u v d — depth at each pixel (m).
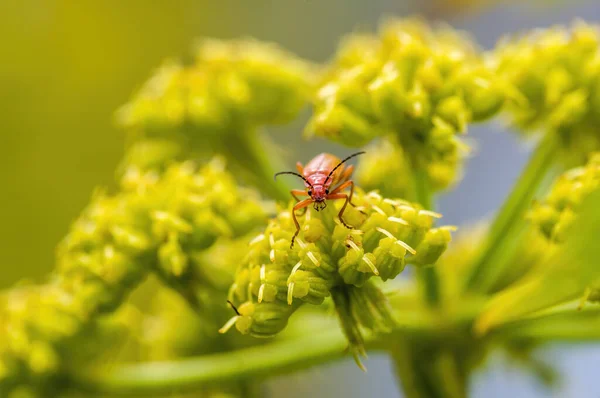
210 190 0.16
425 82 0.16
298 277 0.14
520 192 0.16
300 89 0.18
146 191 0.16
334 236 0.15
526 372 0.18
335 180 0.15
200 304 0.16
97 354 0.17
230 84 0.17
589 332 0.16
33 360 0.16
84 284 0.16
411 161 0.16
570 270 0.15
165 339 0.17
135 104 0.18
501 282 0.16
